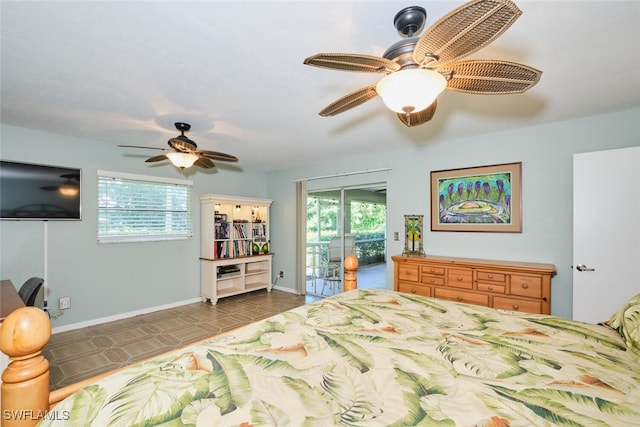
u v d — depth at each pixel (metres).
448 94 2.24
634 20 1.38
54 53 1.65
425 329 1.37
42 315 0.83
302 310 1.64
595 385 0.89
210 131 3.10
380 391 0.88
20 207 2.95
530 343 1.20
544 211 2.93
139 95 2.21
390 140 3.49
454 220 3.48
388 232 4.04
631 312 1.28
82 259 3.38
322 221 5.01
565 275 2.82
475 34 0.98
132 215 3.83
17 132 2.94
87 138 3.37
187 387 0.89
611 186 2.43
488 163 3.25
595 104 2.42
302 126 2.94
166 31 1.46
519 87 1.36
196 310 4.06
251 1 1.25
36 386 0.80
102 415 0.76
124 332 3.24
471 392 0.87
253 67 1.82
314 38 1.53
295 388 0.90
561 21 1.39
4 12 1.31
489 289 2.88
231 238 4.72
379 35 1.51
